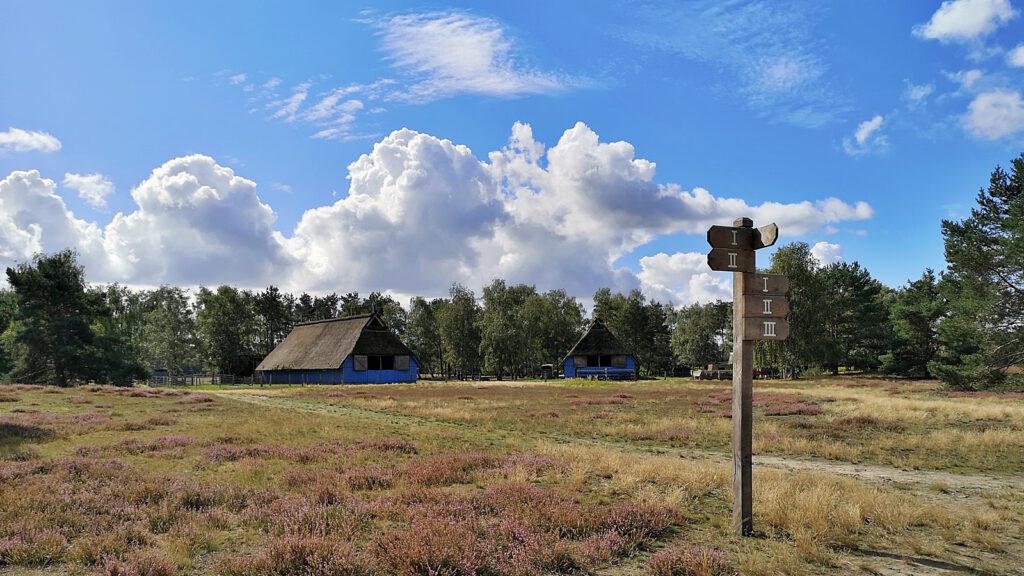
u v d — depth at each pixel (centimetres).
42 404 2820
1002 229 3822
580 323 12581
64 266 5481
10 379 5297
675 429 2116
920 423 2244
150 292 11344
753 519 873
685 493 1009
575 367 8169
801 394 3878
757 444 1739
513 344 9469
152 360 9475
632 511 841
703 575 635
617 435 2030
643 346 12194
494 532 755
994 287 3750
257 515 851
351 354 6762
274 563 638
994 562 720
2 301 6675
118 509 852
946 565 705
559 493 986
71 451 1441
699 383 6169
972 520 892
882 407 2733
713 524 858
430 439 1747
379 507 875
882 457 1541
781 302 838
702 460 1508
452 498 927
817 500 905
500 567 634
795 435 1977
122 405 2883
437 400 3656
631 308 12031
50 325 5200
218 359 9794
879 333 7562
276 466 1248
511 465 1225
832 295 7888
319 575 610
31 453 1324
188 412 2617
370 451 1448
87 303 5631
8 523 764
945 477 1297
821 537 780
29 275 5259
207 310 9869
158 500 936
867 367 7738
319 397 3978
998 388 3722
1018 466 1420
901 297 6800
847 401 3222
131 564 629
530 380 8288
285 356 7688
